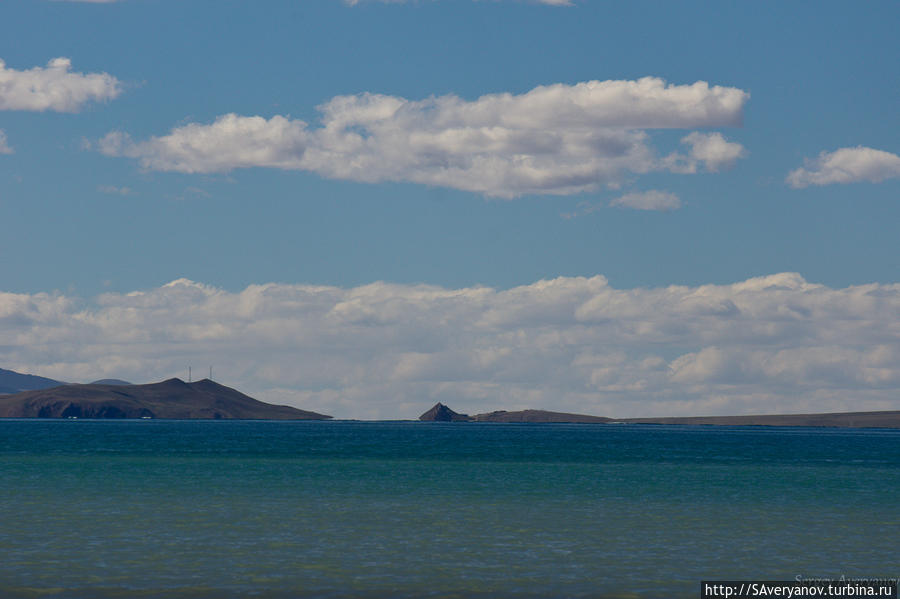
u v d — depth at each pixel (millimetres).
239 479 134625
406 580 62750
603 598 58812
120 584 60875
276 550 72625
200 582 61594
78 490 115125
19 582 61219
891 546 76938
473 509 98625
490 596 58875
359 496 110938
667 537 80500
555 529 84562
